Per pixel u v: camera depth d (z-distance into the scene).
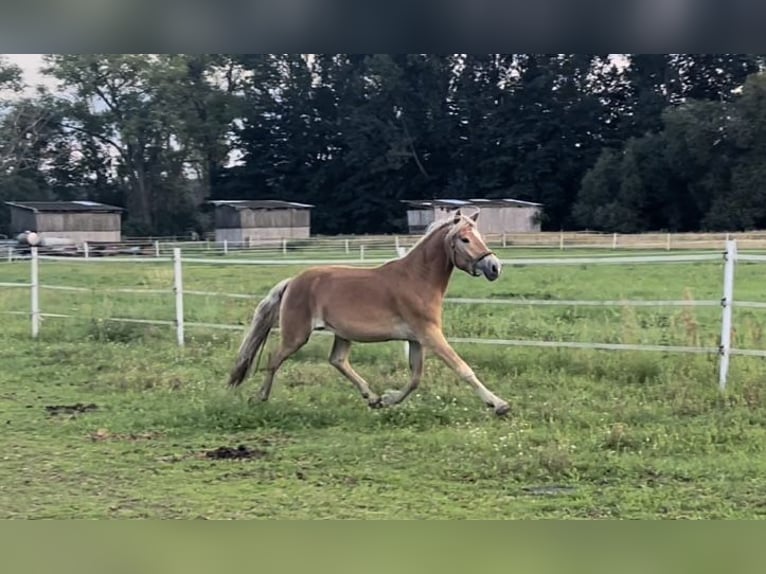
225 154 70.62
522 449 6.34
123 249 40.62
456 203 52.53
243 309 14.48
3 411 8.16
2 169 62.31
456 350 10.20
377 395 8.16
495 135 67.12
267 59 71.00
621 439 6.47
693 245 33.16
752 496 5.32
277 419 7.53
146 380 9.33
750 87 49.62
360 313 7.51
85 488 5.73
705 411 7.47
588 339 10.43
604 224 56.66
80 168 67.06
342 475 5.94
